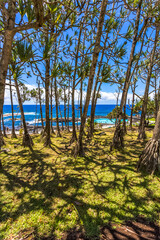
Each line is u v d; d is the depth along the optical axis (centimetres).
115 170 334
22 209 220
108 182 284
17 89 560
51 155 475
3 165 396
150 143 327
